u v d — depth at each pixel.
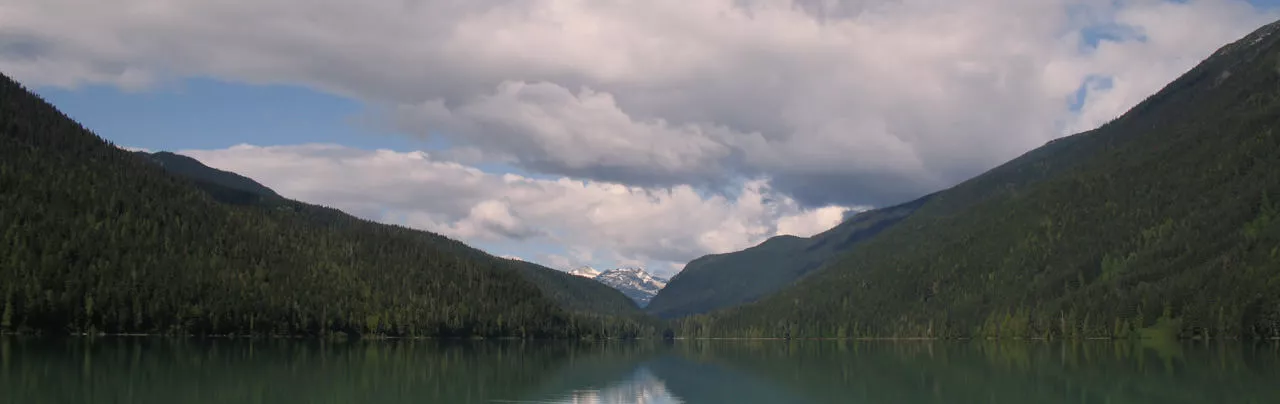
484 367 136.00
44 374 97.62
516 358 170.00
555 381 112.81
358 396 89.00
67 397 79.44
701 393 101.62
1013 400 90.50
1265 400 85.31
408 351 186.62
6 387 85.25
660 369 143.25
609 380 117.19
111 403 76.44
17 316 175.88
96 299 190.38
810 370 141.12
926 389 104.44
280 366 121.94
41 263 192.88
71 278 192.75
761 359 183.50
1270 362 136.38
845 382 116.31
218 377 101.44
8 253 193.62
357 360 143.62
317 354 157.50
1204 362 139.12
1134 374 117.56
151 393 84.19
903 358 181.00
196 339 197.00
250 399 83.19
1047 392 97.50
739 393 101.75
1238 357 151.88
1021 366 140.75
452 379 110.44
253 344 186.12
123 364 114.06
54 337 175.38
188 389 88.56
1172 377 111.62
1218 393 91.94
